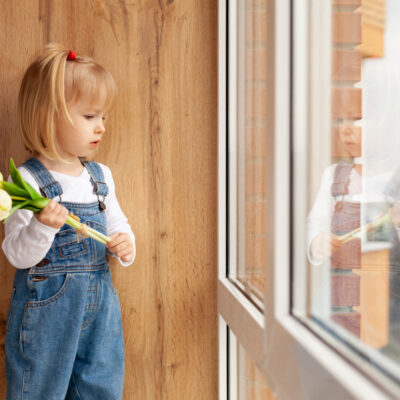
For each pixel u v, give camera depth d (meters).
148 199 1.11
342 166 0.47
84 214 0.96
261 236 0.76
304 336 0.52
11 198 0.78
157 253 1.12
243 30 0.92
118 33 1.09
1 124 1.06
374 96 0.41
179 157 1.11
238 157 0.99
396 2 0.38
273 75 0.59
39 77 0.90
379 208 0.40
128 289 1.12
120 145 1.10
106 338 0.97
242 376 0.93
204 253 1.13
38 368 0.90
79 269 0.94
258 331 0.71
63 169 0.97
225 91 1.08
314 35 0.53
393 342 0.37
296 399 0.52
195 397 1.13
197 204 1.12
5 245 0.88
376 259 0.40
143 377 1.12
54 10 1.06
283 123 0.58
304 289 0.56
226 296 1.00
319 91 0.52
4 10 1.05
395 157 0.38
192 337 1.13
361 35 0.43
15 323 0.91
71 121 0.89
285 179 0.58
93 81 0.91
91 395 0.97
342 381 0.40
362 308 0.42
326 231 0.50
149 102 1.10
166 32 1.10
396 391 0.36
